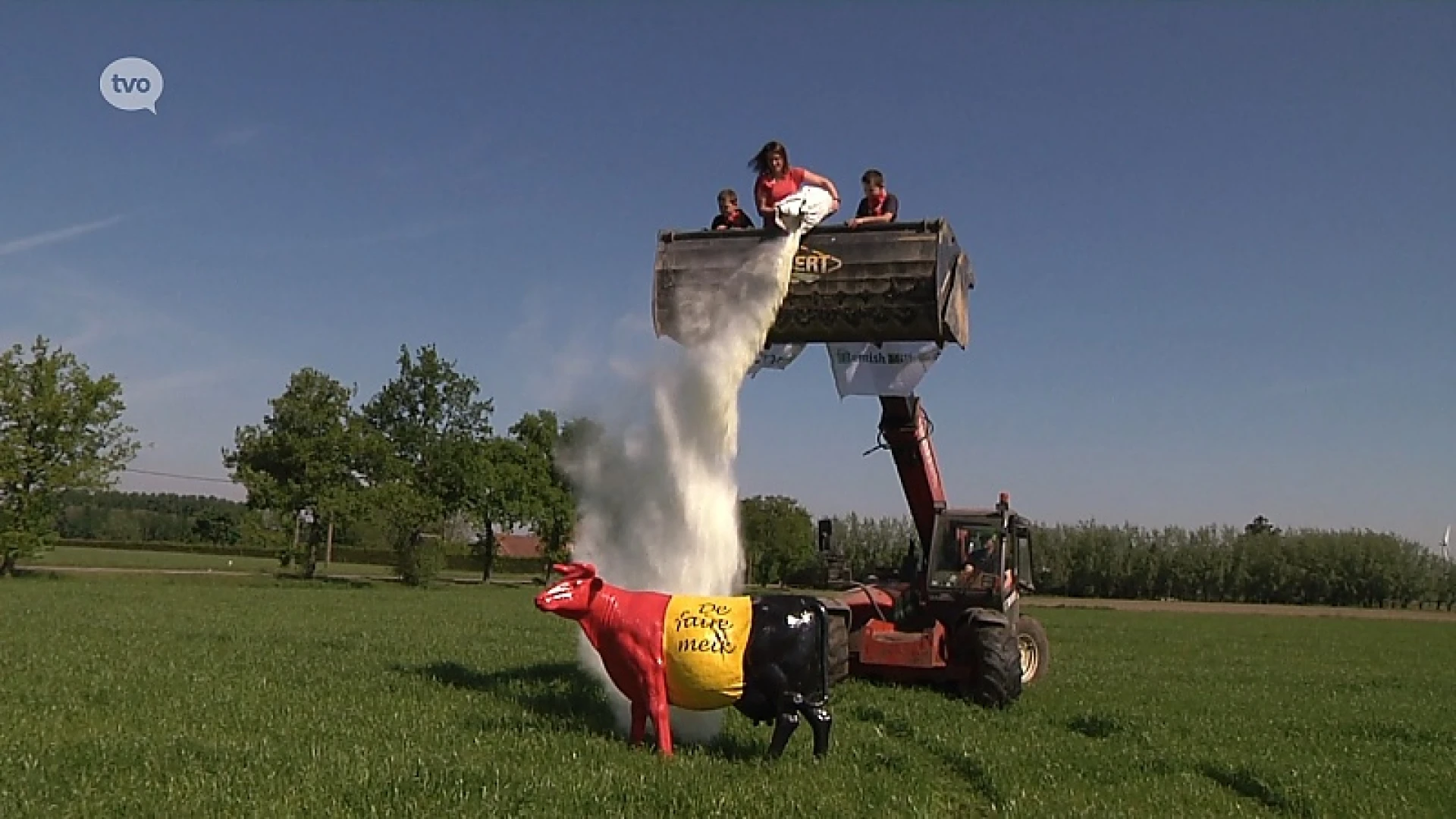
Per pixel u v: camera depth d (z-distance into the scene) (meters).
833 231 11.32
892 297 10.97
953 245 11.39
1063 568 80.81
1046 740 12.14
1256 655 29.95
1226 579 78.06
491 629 26.39
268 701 12.62
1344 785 10.47
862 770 9.86
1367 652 33.59
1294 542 78.44
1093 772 10.57
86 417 50.91
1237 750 12.38
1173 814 9.07
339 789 8.21
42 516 50.34
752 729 11.55
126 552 92.69
